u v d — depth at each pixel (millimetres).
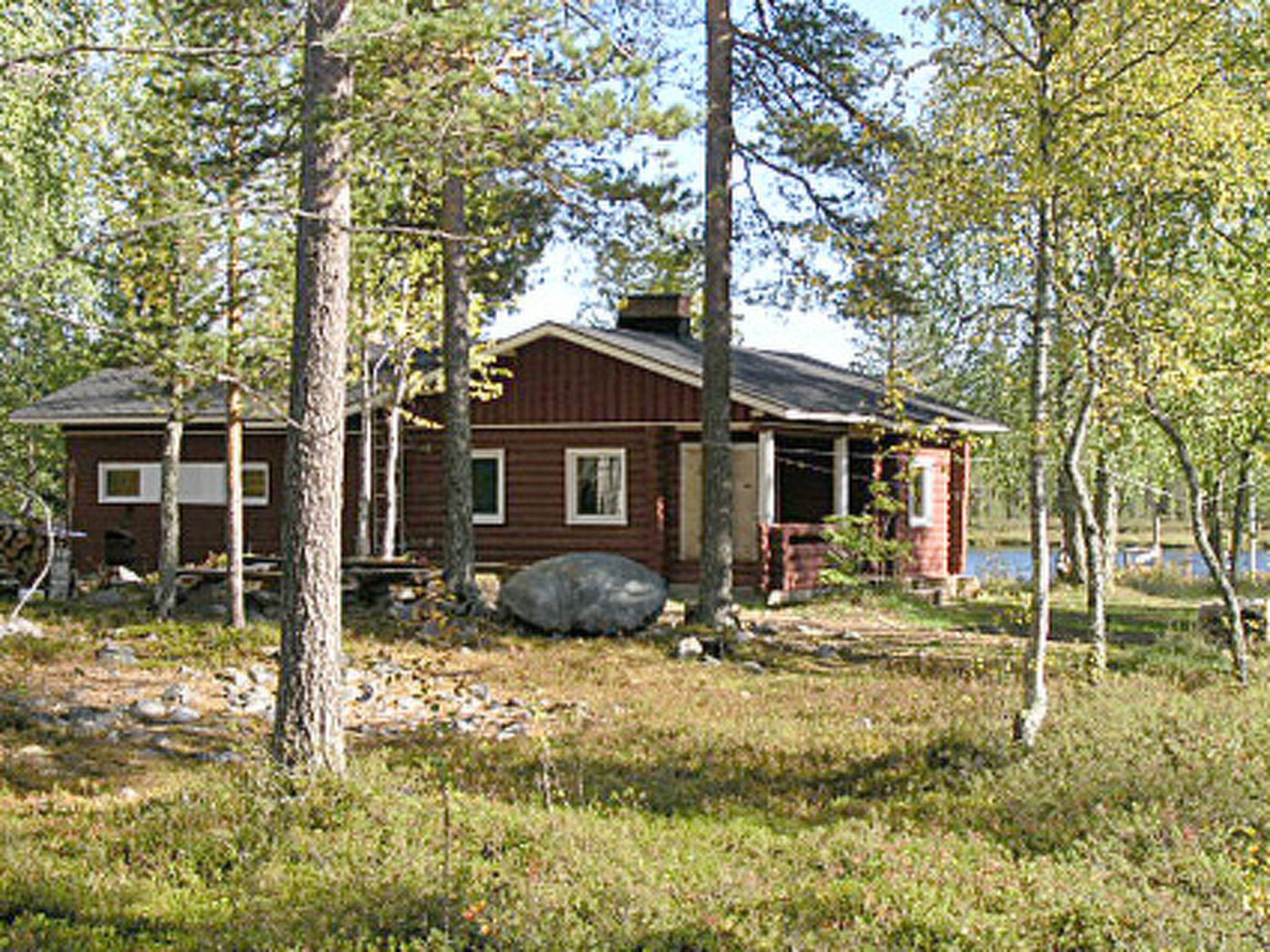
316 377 9656
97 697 13078
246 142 13812
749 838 8500
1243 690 13195
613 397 24266
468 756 11109
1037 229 11867
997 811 8914
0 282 6582
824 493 28047
